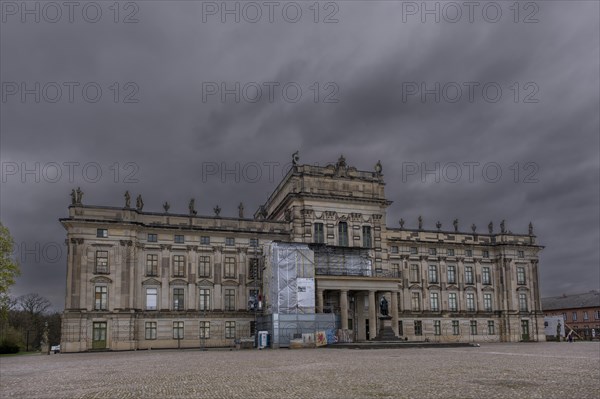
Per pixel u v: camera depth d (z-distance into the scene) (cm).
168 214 9475
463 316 11588
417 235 11569
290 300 8862
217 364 4522
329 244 9956
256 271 9806
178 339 9175
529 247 12225
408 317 11119
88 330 8575
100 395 2605
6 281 7725
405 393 2430
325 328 8856
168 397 2461
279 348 8350
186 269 9469
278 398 2331
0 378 3762
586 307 16538
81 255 8731
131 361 5319
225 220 9788
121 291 8825
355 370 3641
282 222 10088
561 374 3244
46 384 3234
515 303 11919
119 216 9025
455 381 2884
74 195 8888
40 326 16338
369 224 10344
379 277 9369
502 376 3139
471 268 11938
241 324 9575
